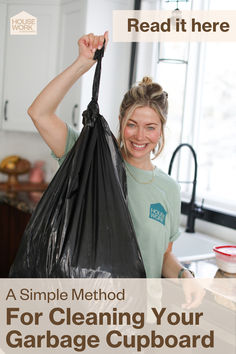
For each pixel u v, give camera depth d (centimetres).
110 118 279
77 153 114
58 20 299
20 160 346
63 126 123
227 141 324
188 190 266
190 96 261
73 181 113
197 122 266
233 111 328
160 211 128
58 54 301
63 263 107
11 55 312
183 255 227
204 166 288
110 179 115
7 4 309
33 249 113
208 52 262
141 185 128
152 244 127
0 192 316
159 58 222
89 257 109
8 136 356
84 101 270
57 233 110
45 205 115
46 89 115
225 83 302
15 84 313
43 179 356
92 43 111
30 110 116
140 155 123
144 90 121
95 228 111
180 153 264
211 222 228
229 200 240
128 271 111
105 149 117
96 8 266
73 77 114
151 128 120
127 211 115
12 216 292
